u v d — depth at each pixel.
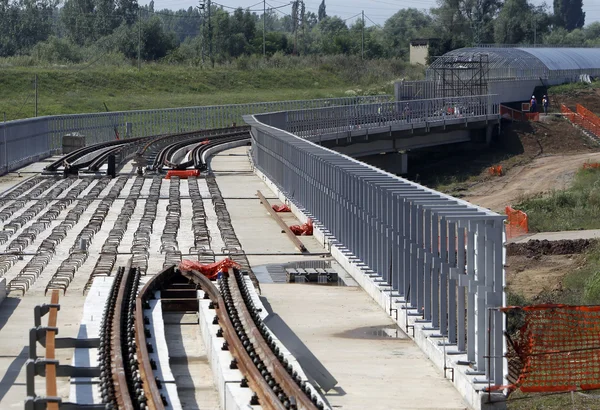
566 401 16.20
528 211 47.41
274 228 32.62
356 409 14.33
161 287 22.31
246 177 50.78
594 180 63.28
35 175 50.78
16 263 26.17
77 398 13.86
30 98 107.25
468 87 100.31
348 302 21.61
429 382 15.73
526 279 30.83
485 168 80.50
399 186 21.55
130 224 33.44
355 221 25.20
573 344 16.78
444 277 17.45
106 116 74.50
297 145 36.06
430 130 83.00
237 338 16.02
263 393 13.59
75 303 21.27
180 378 16.59
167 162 53.88
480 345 15.16
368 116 79.88
